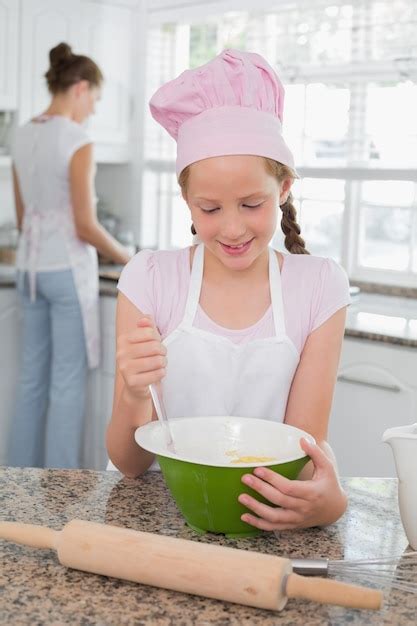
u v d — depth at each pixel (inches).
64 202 124.6
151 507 45.0
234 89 49.1
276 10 132.6
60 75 123.5
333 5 126.0
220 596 34.7
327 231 133.3
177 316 57.7
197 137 48.7
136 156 153.9
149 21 149.2
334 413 103.8
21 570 37.2
